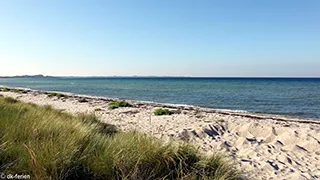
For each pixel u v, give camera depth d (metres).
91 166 3.50
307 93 37.12
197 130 8.64
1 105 7.05
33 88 54.97
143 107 18.64
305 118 15.83
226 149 6.68
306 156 6.29
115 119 12.12
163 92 40.44
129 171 3.55
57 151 3.44
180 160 3.92
